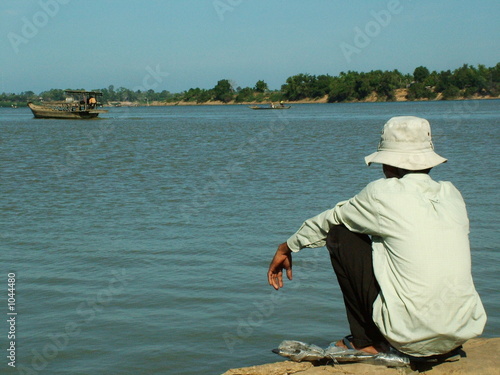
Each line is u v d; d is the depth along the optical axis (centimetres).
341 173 2036
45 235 1106
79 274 857
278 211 1320
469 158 2433
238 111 14838
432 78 17125
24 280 833
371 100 17150
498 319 648
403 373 427
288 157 2723
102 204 1455
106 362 574
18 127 6694
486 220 1155
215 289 784
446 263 389
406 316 397
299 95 18788
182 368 561
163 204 1445
